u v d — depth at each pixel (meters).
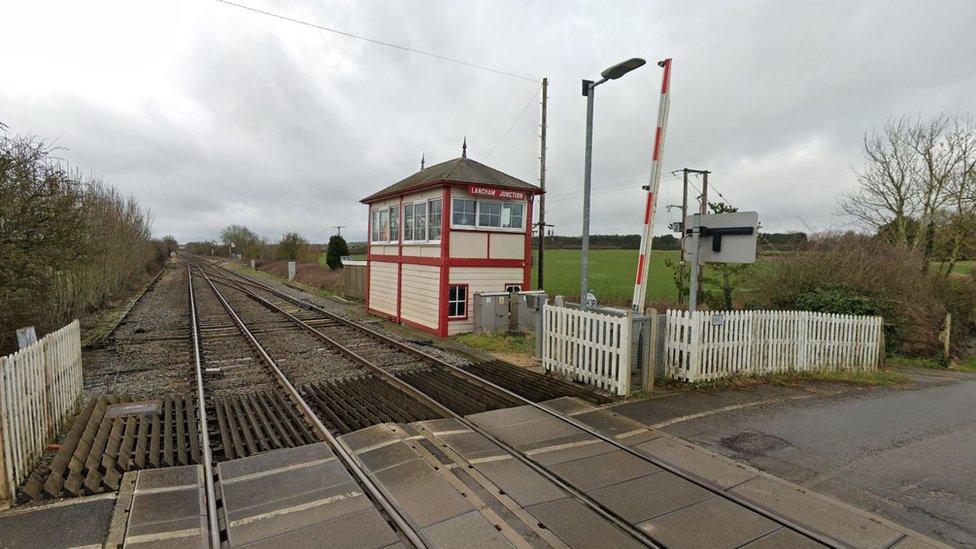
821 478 5.05
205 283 37.44
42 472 5.01
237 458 5.40
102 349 12.06
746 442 6.02
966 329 14.39
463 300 14.71
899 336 13.57
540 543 3.85
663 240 50.84
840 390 8.70
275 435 6.33
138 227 34.09
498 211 15.35
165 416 6.73
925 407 7.68
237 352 11.71
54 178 9.91
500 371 9.77
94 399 7.07
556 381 8.90
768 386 8.78
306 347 12.37
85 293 17.59
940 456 5.65
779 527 4.09
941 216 18.34
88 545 3.79
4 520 4.10
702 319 8.55
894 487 4.87
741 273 16.84
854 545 3.82
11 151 9.37
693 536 3.95
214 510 4.22
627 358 7.81
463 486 4.73
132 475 4.91
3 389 4.39
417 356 11.23
